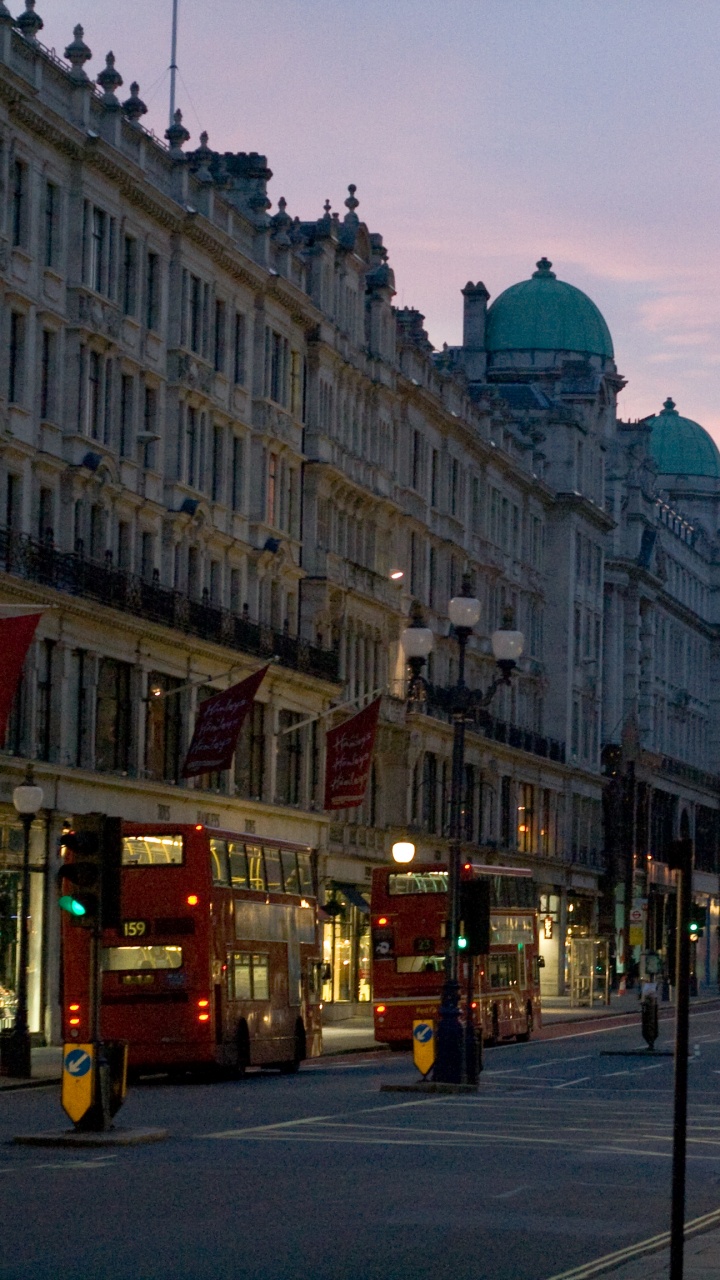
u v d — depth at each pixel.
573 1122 34.41
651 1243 20.28
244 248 71.94
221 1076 47.09
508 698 108.75
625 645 137.75
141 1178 24.64
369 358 85.19
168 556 64.94
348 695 81.88
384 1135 30.95
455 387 99.25
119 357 61.25
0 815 52.59
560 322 130.50
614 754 127.25
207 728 55.91
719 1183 25.94
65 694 56.22
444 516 96.56
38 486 56.12
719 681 167.62
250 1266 18.23
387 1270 18.34
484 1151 29.05
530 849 110.94
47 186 57.00
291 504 76.69
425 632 40.72
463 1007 59.25
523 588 111.38
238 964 45.47
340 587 79.62
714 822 161.25
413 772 90.31
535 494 113.94
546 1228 21.48
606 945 114.38
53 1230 20.27
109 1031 43.75
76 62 58.78
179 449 65.50
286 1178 25.06
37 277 56.06
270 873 48.62
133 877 44.03
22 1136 28.44
